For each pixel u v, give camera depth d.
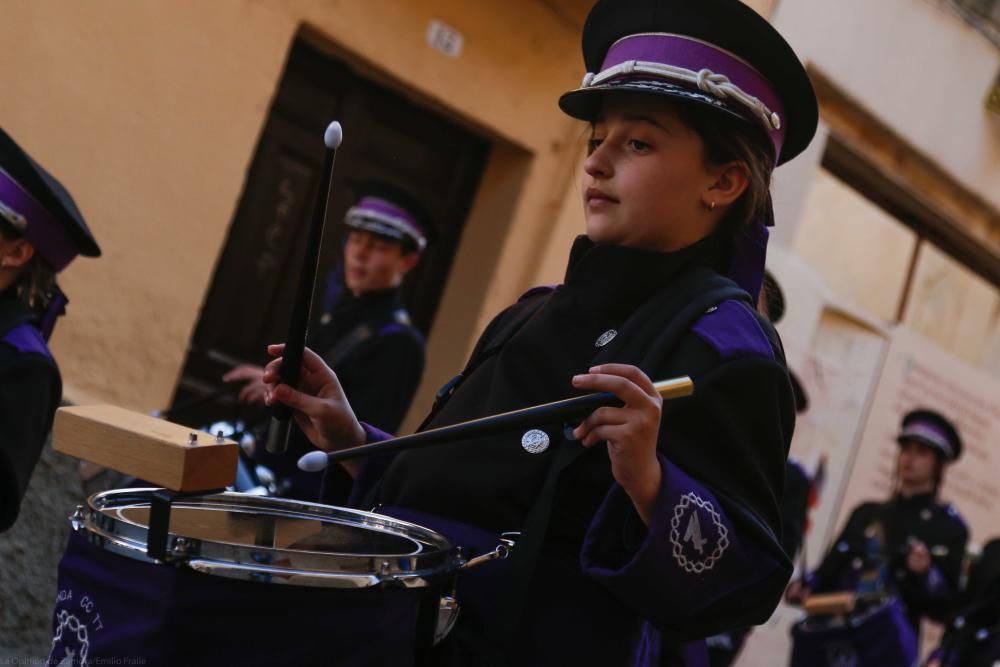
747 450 1.69
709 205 1.86
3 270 3.13
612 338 1.79
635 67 1.84
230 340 5.54
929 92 8.06
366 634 1.46
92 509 1.51
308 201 5.70
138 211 4.80
